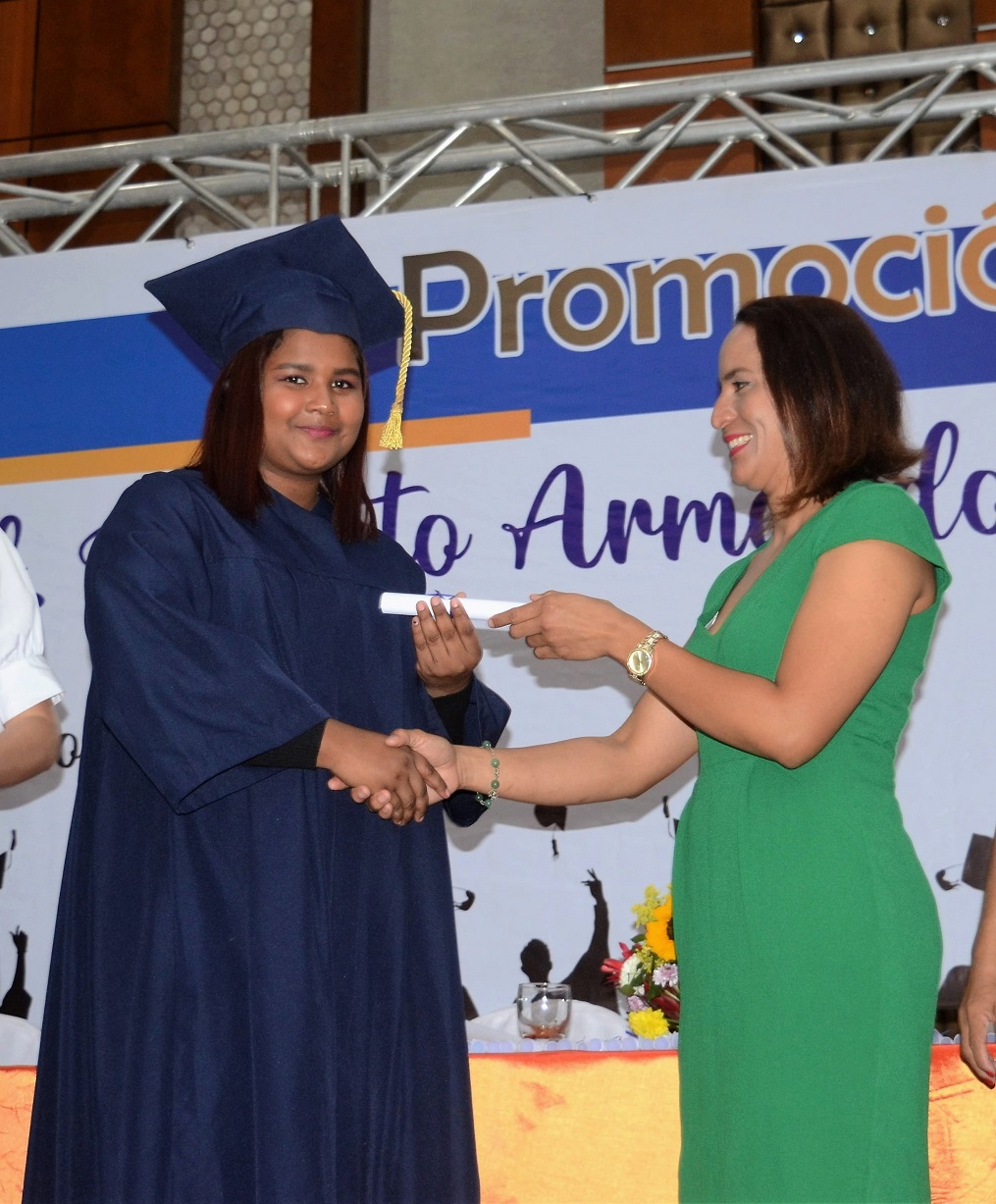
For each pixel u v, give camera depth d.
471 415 3.68
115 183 3.99
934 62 3.53
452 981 1.88
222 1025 1.67
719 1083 1.63
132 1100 1.65
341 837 1.80
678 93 3.67
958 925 3.21
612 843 3.49
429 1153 1.78
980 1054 1.69
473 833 3.55
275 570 1.84
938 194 3.50
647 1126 2.23
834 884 1.59
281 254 1.98
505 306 3.71
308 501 1.99
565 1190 2.24
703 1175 1.65
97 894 1.74
